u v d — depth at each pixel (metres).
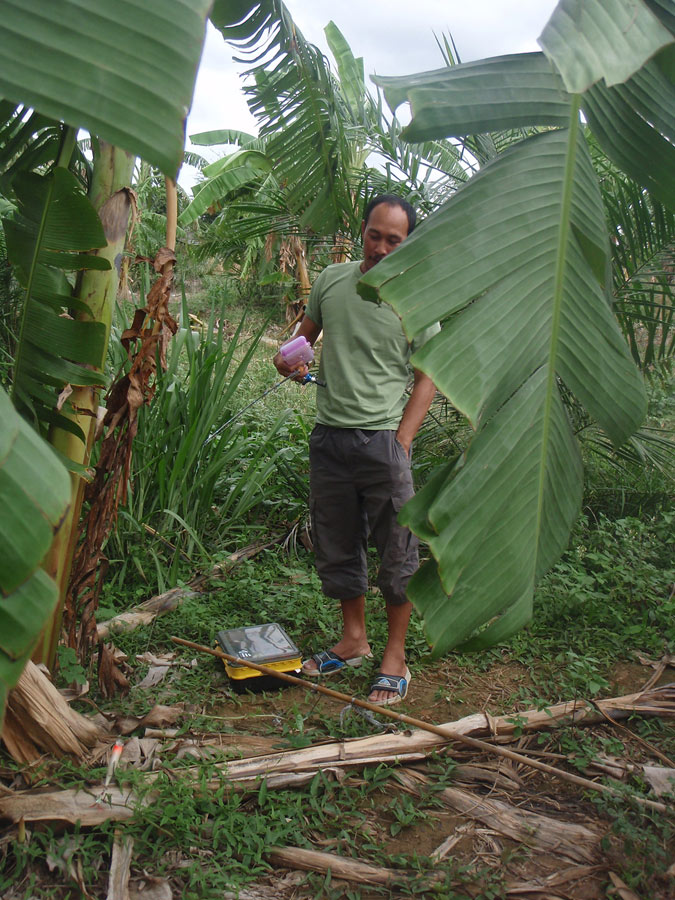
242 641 3.22
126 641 3.36
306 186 4.33
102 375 2.48
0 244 5.40
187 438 4.22
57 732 2.37
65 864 2.02
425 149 5.01
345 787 2.42
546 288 1.51
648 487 5.30
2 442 1.09
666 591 4.06
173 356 4.53
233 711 2.94
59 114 1.18
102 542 2.72
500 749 2.60
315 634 3.62
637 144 1.56
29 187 2.22
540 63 1.55
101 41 1.20
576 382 1.57
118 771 2.33
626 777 2.55
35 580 1.11
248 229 5.41
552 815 2.40
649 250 4.30
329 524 3.20
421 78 1.47
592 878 2.13
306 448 5.25
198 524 4.52
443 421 5.23
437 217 1.44
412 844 2.25
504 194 1.47
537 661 3.41
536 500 1.56
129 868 2.04
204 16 1.26
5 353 4.52
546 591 3.90
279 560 4.52
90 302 2.53
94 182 2.53
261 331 4.59
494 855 2.21
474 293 1.43
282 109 3.84
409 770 2.54
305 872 2.12
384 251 2.86
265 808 2.34
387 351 3.01
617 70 1.17
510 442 1.50
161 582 3.85
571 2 1.25
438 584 1.51
